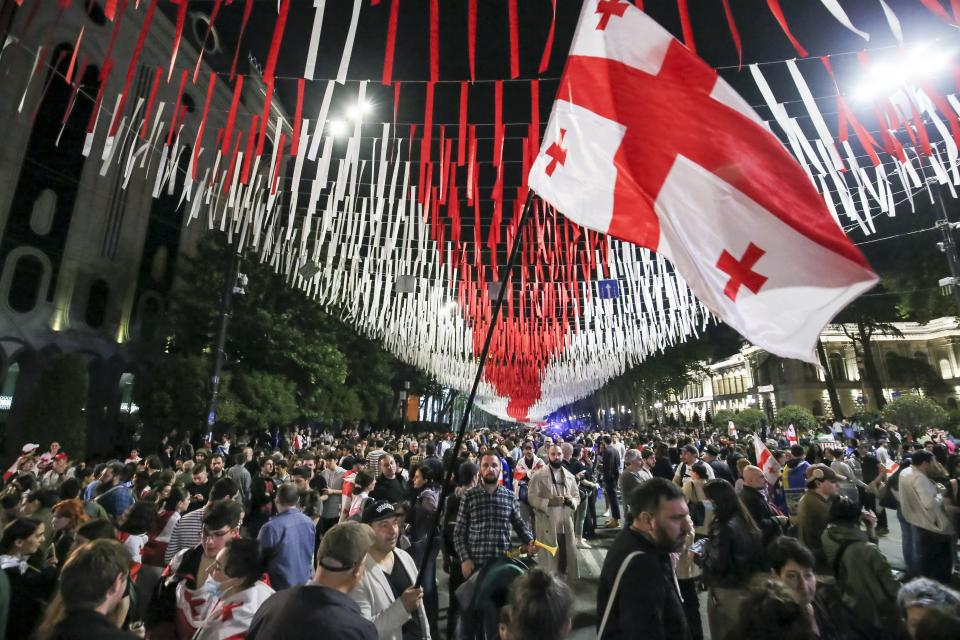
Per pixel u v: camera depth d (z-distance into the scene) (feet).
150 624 10.77
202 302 65.36
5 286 60.95
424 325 48.60
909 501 20.66
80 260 68.90
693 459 23.48
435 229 42.80
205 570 10.92
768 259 9.24
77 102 66.49
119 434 73.20
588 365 53.16
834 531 12.19
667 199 10.13
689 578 14.89
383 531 11.73
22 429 53.26
